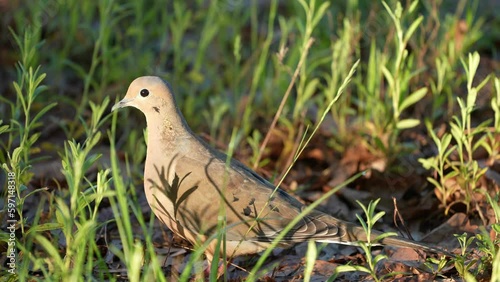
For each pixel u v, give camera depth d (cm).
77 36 1617
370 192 1198
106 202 1169
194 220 980
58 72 1502
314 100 1361
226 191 977
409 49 1493
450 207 1127
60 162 1238
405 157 1257
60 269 862
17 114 1120
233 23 1605
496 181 1137
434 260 943
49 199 1162
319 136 1351
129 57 1517
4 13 1677
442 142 1090
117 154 1279
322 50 1530
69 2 1584
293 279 977
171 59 1630
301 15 1600
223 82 1552
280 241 962
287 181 1241
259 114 1423
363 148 1271
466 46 1467
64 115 1423
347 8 1611
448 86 1355
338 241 948
